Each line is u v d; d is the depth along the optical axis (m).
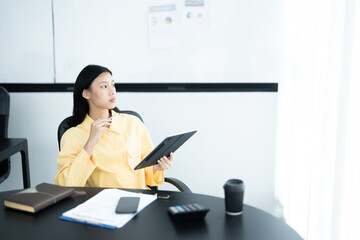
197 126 2.58
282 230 1.02
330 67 1.58
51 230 1.01
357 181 1.33
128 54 2.53
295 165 2.12
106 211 1.12
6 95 2.38
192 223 1.06
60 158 1.56
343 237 1.44
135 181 1.68
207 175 2.63
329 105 1.60
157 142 2.62
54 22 2.53
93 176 1.63
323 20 1.73
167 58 2.51
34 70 2.59
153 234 0.99
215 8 2.43
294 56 2.15
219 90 2.52
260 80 2.48
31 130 2.66
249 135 2.56
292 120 2.19
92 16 2.51
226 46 2.46
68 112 2.62
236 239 0.96
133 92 2.57
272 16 2.40
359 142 1.32
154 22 2.48
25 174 2.36
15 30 2.55
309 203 1.82
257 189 2.62
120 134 1.68
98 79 1.61
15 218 1.09
